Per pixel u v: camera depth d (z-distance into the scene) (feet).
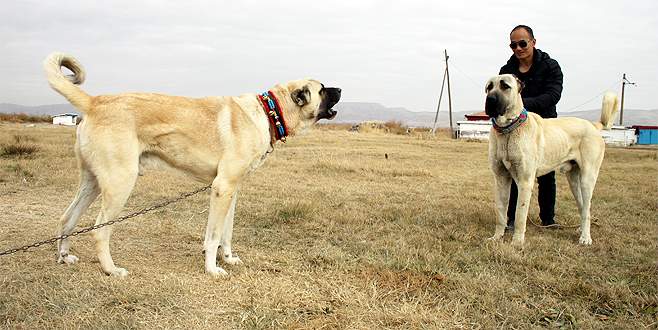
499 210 11.00
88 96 8.50
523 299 8.00
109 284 8.04
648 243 10.66
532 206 14.58
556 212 13.78
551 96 11.60
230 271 8.95
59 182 15.88
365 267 9.11
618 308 7.75
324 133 54.65
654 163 28.07
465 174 21.35
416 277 8.66
